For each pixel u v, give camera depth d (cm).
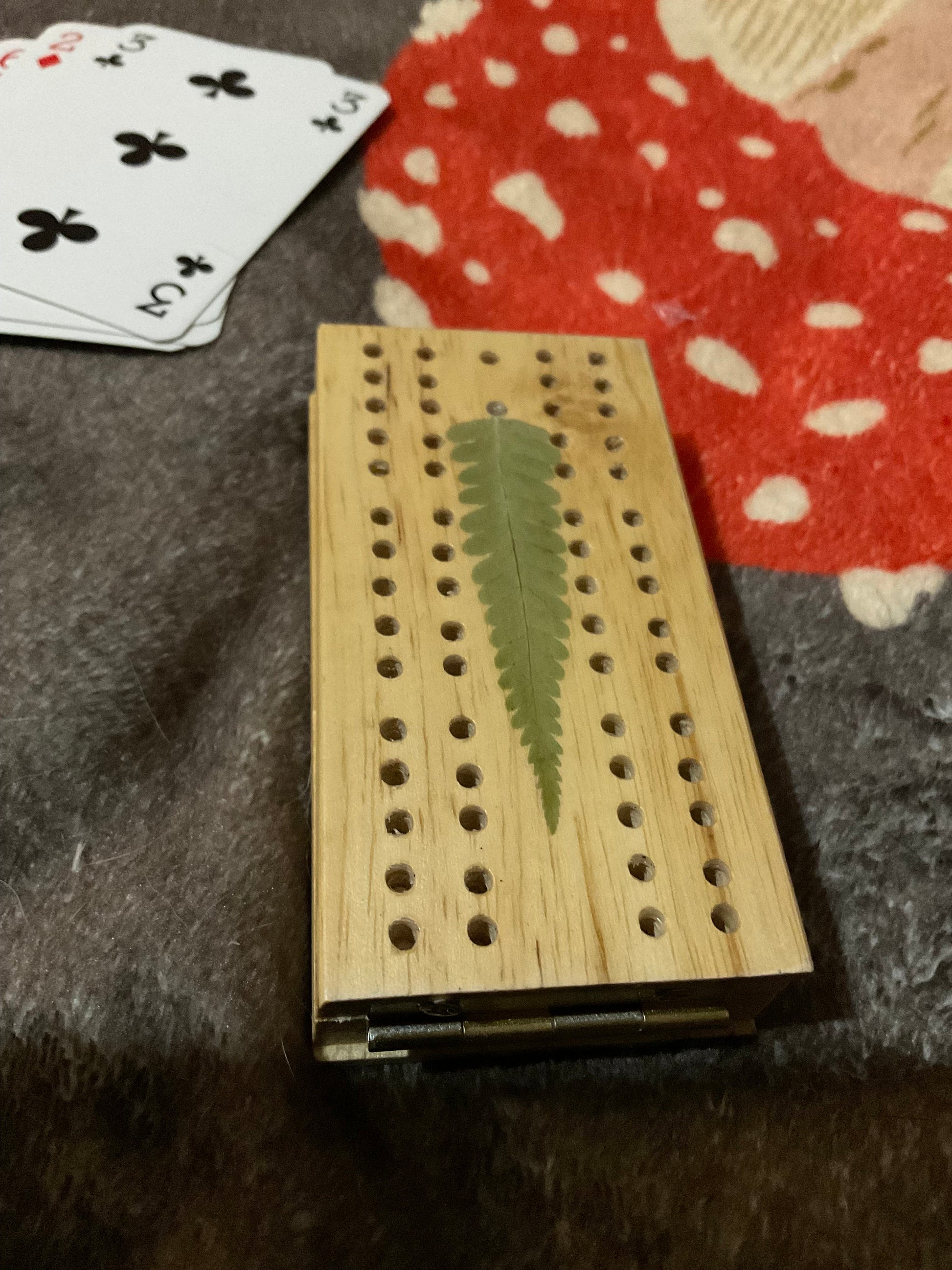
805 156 65
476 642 39
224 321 56
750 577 52
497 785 36
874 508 53
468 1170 37
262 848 42
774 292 60
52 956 38
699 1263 36
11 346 53
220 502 51
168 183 60
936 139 63
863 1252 37
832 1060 40
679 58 70
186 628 47
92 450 51
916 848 45
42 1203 34
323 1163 36
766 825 36
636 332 60
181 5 71
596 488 44
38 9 69
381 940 32
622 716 38
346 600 39
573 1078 39
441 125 67
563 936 33
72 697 44
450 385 47
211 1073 37
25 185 58
